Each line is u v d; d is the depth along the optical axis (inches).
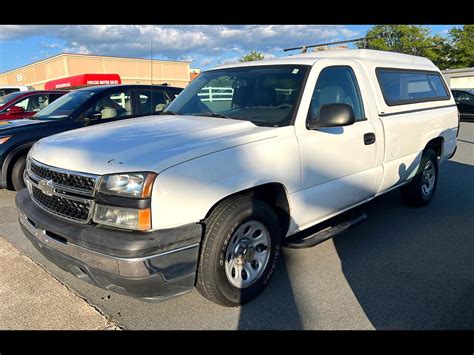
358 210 162.2
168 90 285.3
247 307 114.9
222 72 159.3
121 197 91.9
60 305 117.4
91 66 1542.8
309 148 125.3
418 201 203.2
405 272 135.9
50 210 107.7
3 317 111.4
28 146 225.8
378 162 158.7
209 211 103.8
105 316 111.6
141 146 102.3
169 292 97.5
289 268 139.4
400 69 184.4
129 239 89.6
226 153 104.3
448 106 217.0
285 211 124.2
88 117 243.3
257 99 136.7
